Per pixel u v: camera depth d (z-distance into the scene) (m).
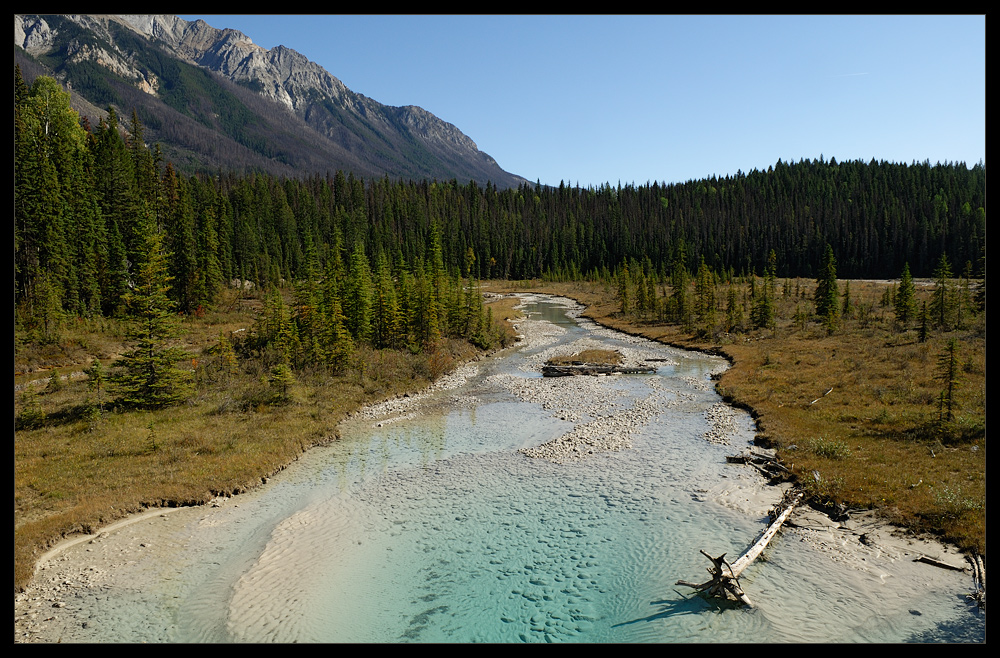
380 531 18.73
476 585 15.52
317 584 15.59
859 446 23.91
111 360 42.47
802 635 12.92
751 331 63.06
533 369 50.03
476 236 162.50
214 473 22.48
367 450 27.38
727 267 149.88
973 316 56.09
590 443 27.89
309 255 56.09
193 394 33.94
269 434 27.66
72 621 13.77
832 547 16.78
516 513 20.02
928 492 18.72
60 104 67.94
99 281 54.12
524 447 27.70
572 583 15.55
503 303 109.12
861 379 35.59
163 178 79.94
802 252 145.88
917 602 13.92
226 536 18.36
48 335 42.16
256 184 141.62
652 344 63.75
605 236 170.50
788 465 22.97
